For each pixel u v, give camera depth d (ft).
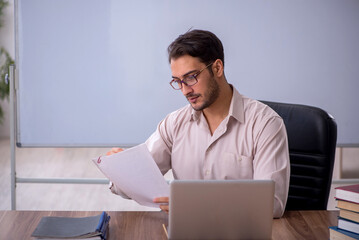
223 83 6.32
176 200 4.25
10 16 23.95
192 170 6.67
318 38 10.84
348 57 10.93
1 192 15.75
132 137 11.07
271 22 10.73
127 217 5.75
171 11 10.68
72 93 10.89
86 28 10.71
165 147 6.93
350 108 11.09
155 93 10.93
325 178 7.00
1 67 23.73
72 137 11.02
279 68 10.88
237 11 10.68
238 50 10.80
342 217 4.98
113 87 10.90
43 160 20.30
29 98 10.86
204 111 6.56
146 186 5.53
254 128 6.31
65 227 5.11
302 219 5.79
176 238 4.32
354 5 10.79
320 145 6.98
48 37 10.69
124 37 10.75
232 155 6.37
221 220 4.31
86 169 18.98
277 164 5.96
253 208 4.31
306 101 11.00
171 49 6.00
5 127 25.09
